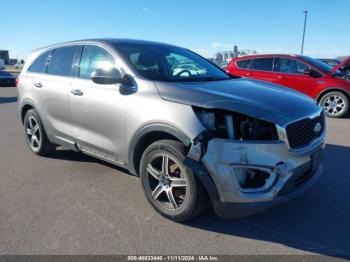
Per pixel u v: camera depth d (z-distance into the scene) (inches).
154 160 132.3
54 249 113.9
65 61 183.2
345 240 119.2
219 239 120.3
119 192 159.0
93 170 187.9
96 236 121.7
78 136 170.6
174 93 128.1
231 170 113.2
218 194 115.4
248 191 114.9
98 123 155.6
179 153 120.7
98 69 145.5
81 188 163.6
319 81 353.7
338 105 349.7
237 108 115.2
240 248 115.0
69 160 205.5
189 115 119.3
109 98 147.6
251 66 395.9
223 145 112.8
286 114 118.3
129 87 141.8
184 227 128.1
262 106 118.7
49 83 186.7
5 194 157.2
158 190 133.5
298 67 367.9
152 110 129.1
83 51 173.3
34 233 123.5
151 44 176.4
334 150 222.5
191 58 181.3
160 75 149.7
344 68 353.7
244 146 112.4
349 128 294.4
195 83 141.3
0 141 257.1
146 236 122.0
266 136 115.1
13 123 336.5
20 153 222.2
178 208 127.1
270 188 115.3
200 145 114.3
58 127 184.5
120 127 144.1
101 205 145.8
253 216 136.0
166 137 131.0
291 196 120.0
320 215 136.2
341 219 133.0
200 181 119.1
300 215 136.4
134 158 141.7
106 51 160.4
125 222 131.6
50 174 182.4
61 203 147.6
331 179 171.5
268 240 119.6
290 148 116.6
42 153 210.5
